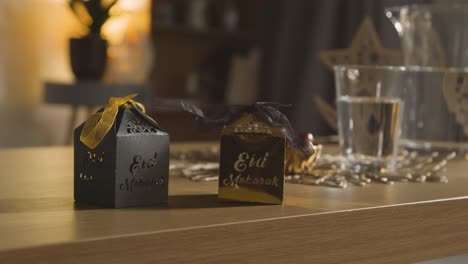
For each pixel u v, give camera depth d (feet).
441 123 3.51
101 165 2.08
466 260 2.47
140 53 10.24
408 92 3.54
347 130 2.90
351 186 2.57
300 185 2.56
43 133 9.64
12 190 2.31
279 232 1.97
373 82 2.89
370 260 2.15
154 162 2.13
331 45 8.42
